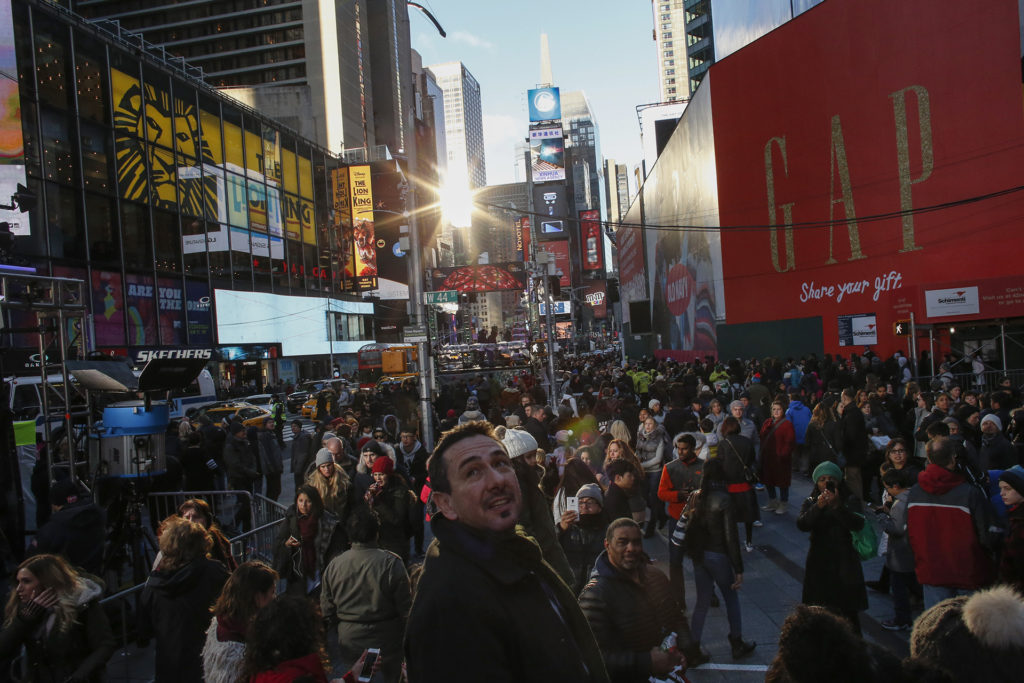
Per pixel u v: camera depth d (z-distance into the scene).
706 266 38.12
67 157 33.50
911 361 22.12
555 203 144.12
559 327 99.88
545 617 1.88
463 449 2.01
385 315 82.12
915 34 25.81
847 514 5.52
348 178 61.78
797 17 30.02
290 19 97.75
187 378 9.20
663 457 10.44
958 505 5.21
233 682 3.59
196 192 42.91
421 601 1.84
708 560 5.92
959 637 2.96
